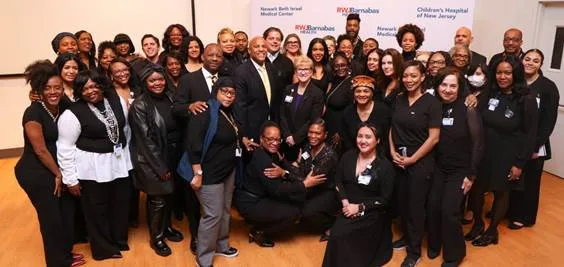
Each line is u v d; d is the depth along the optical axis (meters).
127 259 2.97
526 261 2.97
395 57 3.05
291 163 3.25
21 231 3.41
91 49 4.04
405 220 2.92
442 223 2.80
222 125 2.57
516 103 2.97
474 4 5.40
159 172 2.77
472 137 2.70
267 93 3.37
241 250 3.10
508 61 2.97
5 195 4.15
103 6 5.41
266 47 3.39
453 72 2.70
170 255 3.03
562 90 4.67
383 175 2.73
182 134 2.96
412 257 2.89
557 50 4.73
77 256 2.95
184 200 3.27
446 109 2.76
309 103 3.32
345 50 3.98
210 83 3.03
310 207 3.10
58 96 2.52
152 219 3.01
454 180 2.79
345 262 2.71
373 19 5.38
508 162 3.02
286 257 3.01
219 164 2.62
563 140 4.68
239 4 5.95
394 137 2.87
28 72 2.49
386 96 3.17
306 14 5.51
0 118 5.31
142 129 2.74
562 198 4.16
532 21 4.93
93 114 2.64
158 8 5.64
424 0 5.23
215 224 2.71
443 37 5.29
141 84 2.99
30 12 5.14
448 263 2.83
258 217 3.04
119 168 2.81
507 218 3.65
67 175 2.60
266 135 2.96
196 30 5.86
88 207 2.81
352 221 2.75
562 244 3.22
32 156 2.54
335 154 3.11
